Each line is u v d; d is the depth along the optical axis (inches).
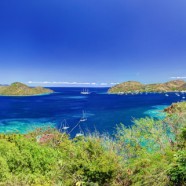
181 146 581.0
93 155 600.7
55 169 695.7
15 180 660.7
